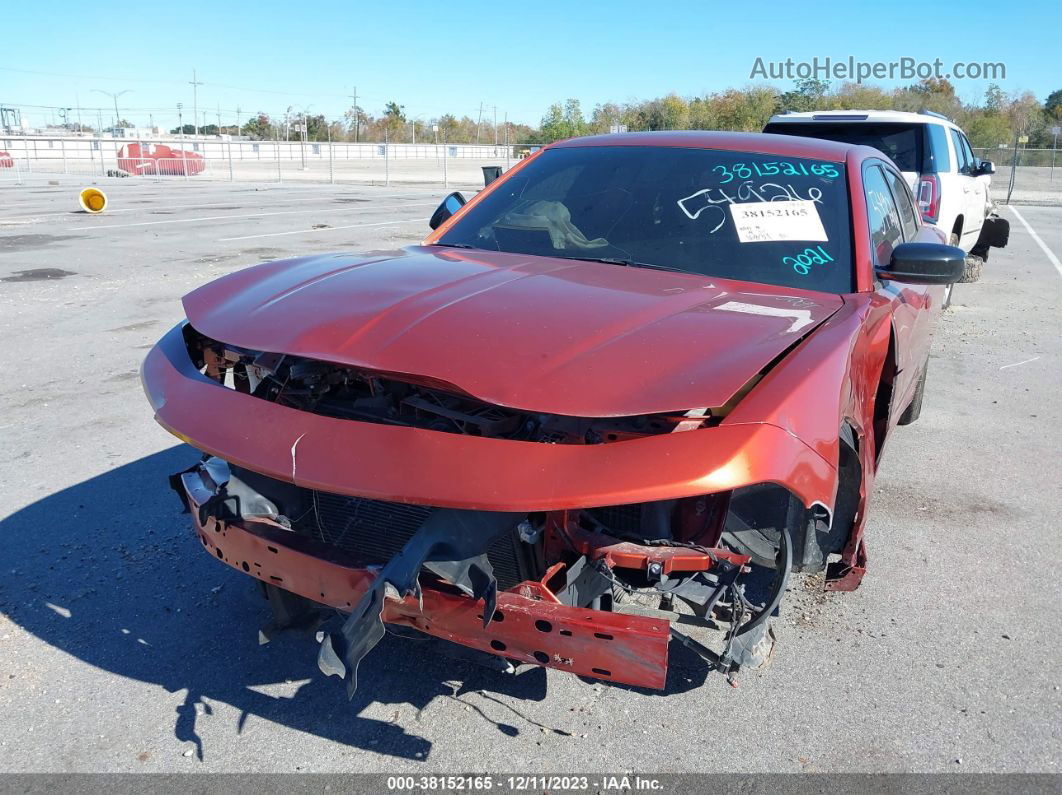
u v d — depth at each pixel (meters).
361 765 2.41
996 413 5.94
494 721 2.60
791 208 3.36
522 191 3.79
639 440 2.05
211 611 3.20
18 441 4.87
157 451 4.77
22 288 9.32
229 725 2.57
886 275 3.18
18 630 3.05
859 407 2.62
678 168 3.64
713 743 2.52
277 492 2.45
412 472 2.04
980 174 10.34
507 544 2.30
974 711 2.69
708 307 2.64
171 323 7.88
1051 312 9.77
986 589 3.48
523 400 2.08
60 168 39.81
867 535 3.96
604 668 1.97
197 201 21.67
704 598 2.12
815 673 2.88
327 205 20.80
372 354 2.30
